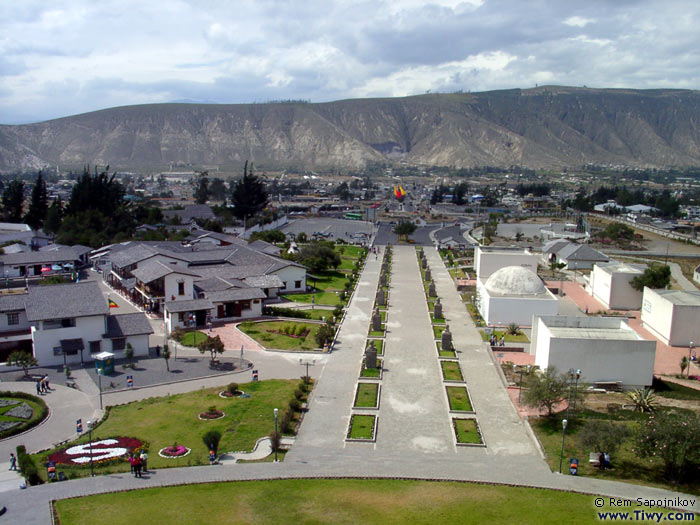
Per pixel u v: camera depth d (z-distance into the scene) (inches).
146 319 3590.1
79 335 3351.4
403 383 3093.0
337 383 3080.7
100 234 7185.0
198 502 1797.5
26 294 3563.0
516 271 4424.2
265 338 3860.7
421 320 4407.0
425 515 1726.1
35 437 2391.7
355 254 7632.9
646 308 4323.3
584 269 6510.8
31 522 1658.5
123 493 1867.6
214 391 2930.6
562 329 3267.7
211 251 5861.2
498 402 2856.8
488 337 3954.2
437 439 2452.0
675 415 2335.1
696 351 3769.7
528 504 1809.8
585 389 2849.4
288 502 1803.6
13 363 3115.2
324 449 2319.1
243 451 2257.6
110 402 2783.0
